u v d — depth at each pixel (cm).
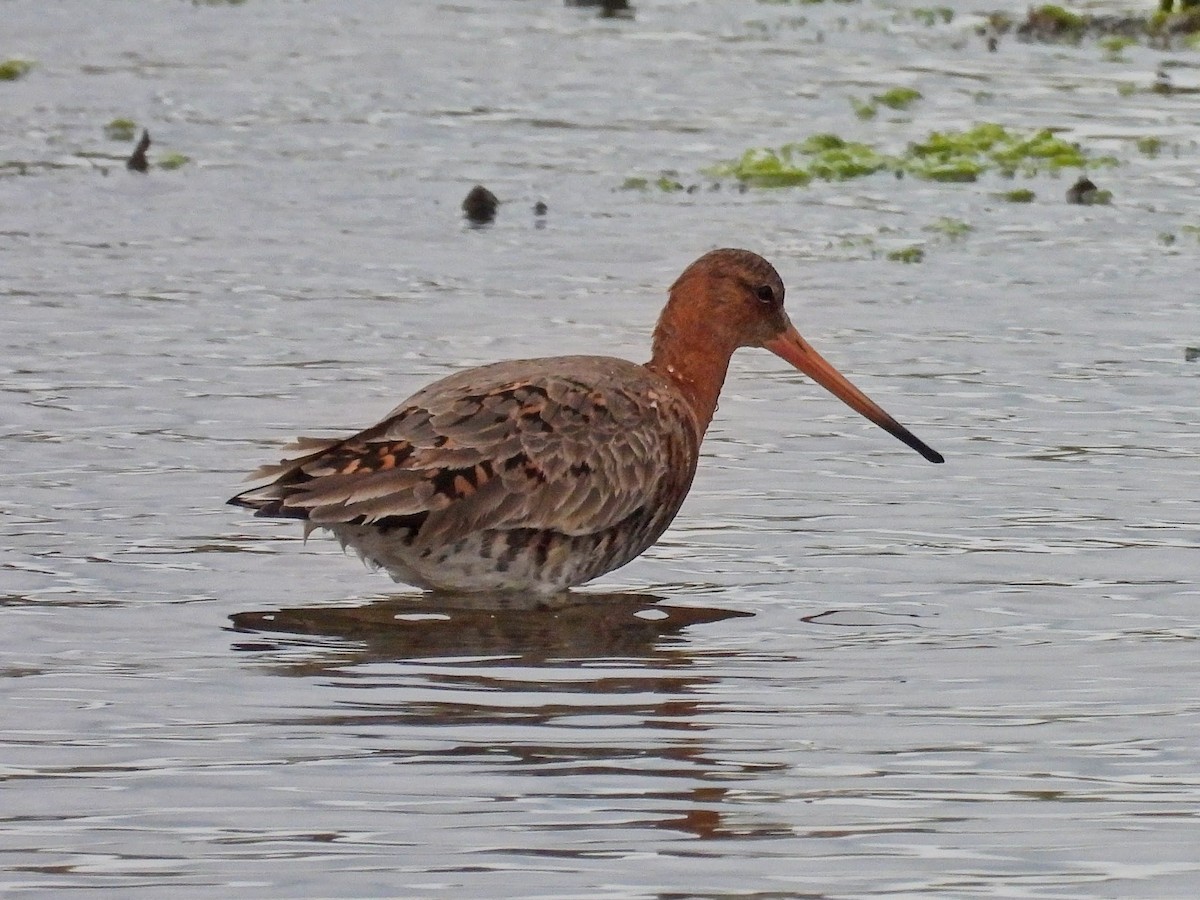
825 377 1459
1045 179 2448
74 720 1084
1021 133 2627
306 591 1308
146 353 1784
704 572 1351
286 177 2428
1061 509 1444
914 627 1242
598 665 1181
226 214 2270
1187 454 1552
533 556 1303
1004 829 955
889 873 909
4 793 991
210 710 1102
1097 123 2702
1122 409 1658
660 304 1947
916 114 2748
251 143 2592
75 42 3188
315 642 1216
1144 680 1148
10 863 917
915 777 1015
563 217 2270
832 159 2502
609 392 1345
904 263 2105
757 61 3064
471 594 1316
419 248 2145
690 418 1387
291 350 1800
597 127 2680
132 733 1068
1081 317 1917
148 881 900
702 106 2794
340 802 984
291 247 2142
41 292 1969
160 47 3162
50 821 960
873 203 2345
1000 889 893
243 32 3275
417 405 1314
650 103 2808
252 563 1352
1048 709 1106
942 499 1467
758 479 1516
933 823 962
